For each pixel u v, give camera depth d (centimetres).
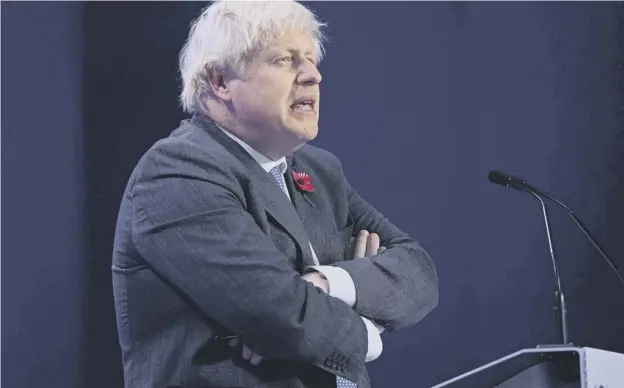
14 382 1189
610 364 706
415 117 1391
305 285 716
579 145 1384
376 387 1360
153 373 716
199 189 718
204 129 780
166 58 1282
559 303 903
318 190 844
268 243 716
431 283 815
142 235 718
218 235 705
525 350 682
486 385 679
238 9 774
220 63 767
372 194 1378
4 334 1188
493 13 1402
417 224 1380
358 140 1381
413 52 1398
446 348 1367
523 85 1396
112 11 1273
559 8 1398
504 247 1378
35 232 1212
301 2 1383
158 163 738
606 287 1362
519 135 1391
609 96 1383
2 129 1209
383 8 1399
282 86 760
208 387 701
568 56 1394
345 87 1384
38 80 1231
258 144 779
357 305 757
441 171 1387
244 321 693
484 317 1373
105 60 1266
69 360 1212
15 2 1228
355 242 852
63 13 1249
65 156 1235
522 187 934
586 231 930
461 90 1398
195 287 700
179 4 1288
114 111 1261
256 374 711
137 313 730
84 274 1227
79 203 1236
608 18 1388
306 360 704
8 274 1195
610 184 1375
